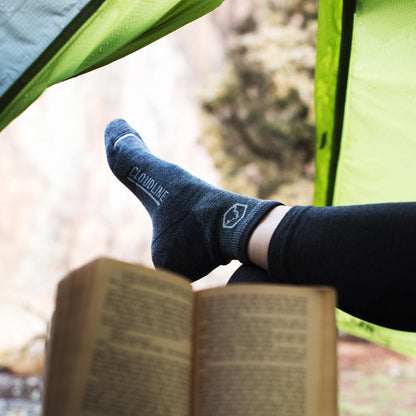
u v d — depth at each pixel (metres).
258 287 0.51
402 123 1.35
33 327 4.58
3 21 0.88
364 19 1.38
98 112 8.57
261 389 0.49
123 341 0.48
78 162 8.45
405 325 0.76
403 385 4.79
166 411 0.48
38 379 4.01
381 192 1.38
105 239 8.18
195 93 7.32
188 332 0.51
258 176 7.07
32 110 8.43
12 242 7.99
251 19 7.53
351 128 1.42
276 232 0.82
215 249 0.95
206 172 7.32
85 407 0.46
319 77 1.46
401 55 1.35
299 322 0.50
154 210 1.08
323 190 1.48
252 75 7.15
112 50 0.96
